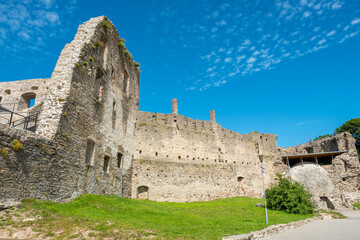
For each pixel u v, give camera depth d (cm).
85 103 2020
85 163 1958
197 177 3594
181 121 3747
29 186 1359
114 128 2620
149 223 1479
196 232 1341
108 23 2539
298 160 5234
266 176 4584
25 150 1358
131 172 2997
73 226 1198
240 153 4375
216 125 4184
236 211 2486
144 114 3425
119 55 2881
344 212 3512
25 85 3475
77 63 1928
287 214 2525
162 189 3197
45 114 1692
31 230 1102
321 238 1502
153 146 3331
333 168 4578
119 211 1712
